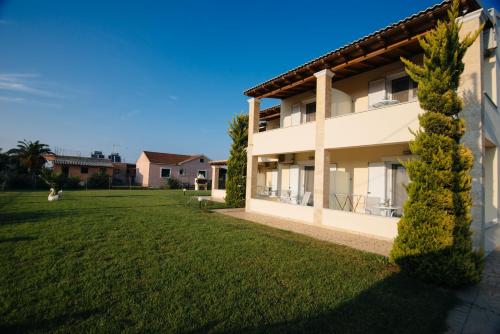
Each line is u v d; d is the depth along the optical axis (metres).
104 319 3.08
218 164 24.16
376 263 5.50
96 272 4.45
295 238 7.66
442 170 4.62
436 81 4.78
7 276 4.16
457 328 3.31
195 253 5.69
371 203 9.78
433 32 5.04
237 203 15.60
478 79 5.91
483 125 5.84
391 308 3.64
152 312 3.29
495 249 7.07
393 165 9.70
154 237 6.93
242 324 3.10
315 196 9.90
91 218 9.41
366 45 8.43
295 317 3.30
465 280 4.36
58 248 5.66
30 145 30.88
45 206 12.40
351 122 8.78
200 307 3.45
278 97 14.52
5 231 7.09
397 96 9.55
